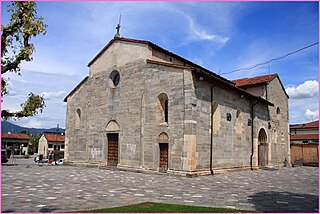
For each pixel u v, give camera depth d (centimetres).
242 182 1642
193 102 1852
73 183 1471
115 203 979
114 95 2455
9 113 920
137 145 2169
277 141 3291
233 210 878
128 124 2273
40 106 970
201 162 1906
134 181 1587
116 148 2397
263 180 1789
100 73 2655
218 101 2159
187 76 1884
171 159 1905
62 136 8750
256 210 905
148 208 876
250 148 2639
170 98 1972
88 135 2677
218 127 2139
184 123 1853
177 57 2467
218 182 1603
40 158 5622
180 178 1736
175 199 1075
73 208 888
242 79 3569
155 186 1406
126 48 2411
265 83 3128
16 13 937
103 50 2645
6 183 1441
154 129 2062
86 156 2658
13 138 8075
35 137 10806
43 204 947
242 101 2550
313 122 5400
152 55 2262
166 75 2027
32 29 943
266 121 3036
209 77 1930
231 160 2305
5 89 906
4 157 3906
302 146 3950
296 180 1839
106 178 1712
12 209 869
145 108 2159
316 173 2434
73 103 2942
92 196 1109
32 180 1569
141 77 2227
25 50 924
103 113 2545
